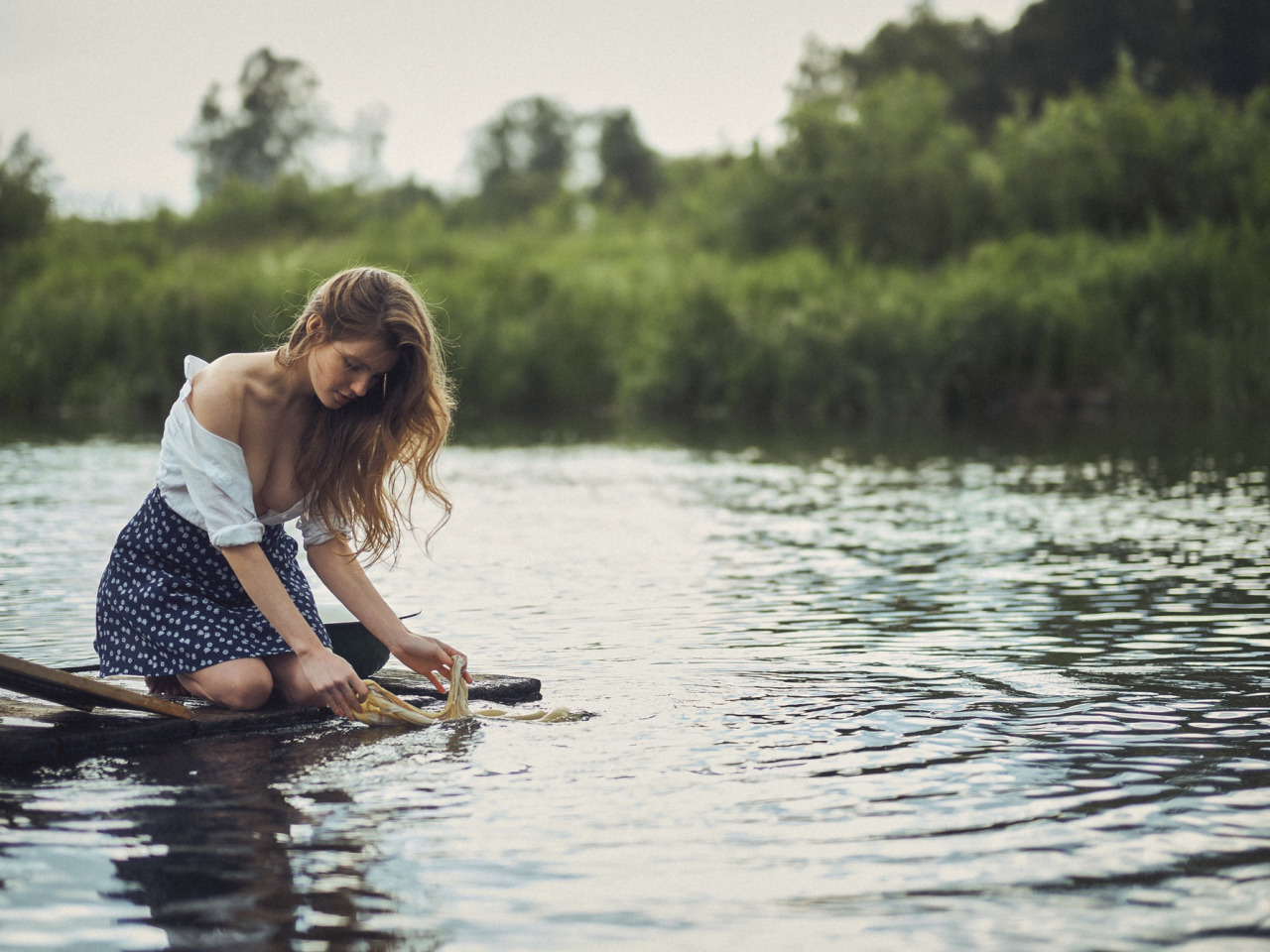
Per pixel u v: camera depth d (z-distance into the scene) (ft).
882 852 7.39
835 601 16.31
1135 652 13.03
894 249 80.53
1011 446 42.50
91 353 66.44
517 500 29.14
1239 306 56.70
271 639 11.19
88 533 22.53
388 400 11.20
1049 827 7.77
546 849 7.48
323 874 7.11
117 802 8.44
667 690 11.60
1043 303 59.72
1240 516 24.27
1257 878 6.95
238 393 10.97
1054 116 77.56
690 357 64.85
